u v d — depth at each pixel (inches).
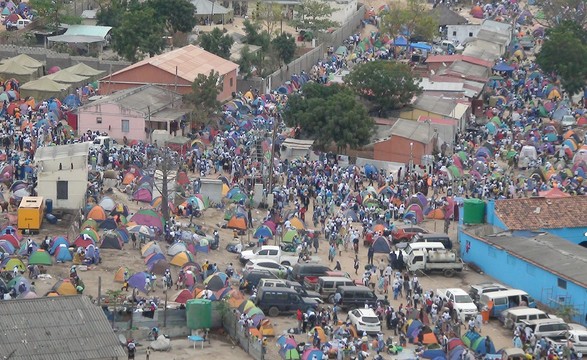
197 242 7810.0
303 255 7839.6
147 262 7352.4
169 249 7544.3
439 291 7185.0
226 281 7076.8
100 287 6619.1
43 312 5713.6
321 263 7795.3
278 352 6358.3
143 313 6555.1
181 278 7126.0
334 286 7170.3
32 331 5595.5
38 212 7834.6
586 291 7022.6
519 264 7583.7
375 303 6998.0
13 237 7465.6
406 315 6865.2
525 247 7736.2
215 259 7736.2
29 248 7367.1
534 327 6717.5
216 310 6668.3
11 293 6599.4
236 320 6560.0
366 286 7219.5
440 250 7819.9
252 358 6314.0
